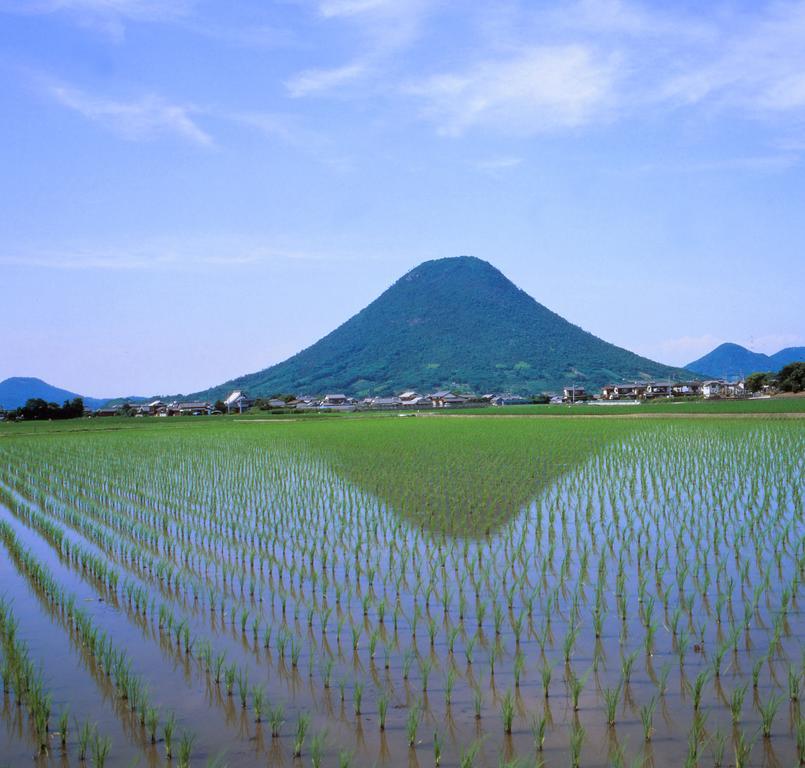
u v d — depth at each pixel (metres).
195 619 12.10
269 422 82.69
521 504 21.00
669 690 8.93
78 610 12.09
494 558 15.21
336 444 41.41
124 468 32.75
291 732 8.26
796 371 118.56
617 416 68.12
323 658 10.28
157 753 7.88
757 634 10.59
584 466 28.06
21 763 7.72
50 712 8.83
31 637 11.45
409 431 52.06
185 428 71.31
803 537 15.18
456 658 10.11
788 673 8.95
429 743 7.94
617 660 9.87
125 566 15.94
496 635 10.89
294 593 13.41
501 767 7.36
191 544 17.70
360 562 15.45
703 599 12.22
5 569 15.86
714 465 26.91
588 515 18.78
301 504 22.16
